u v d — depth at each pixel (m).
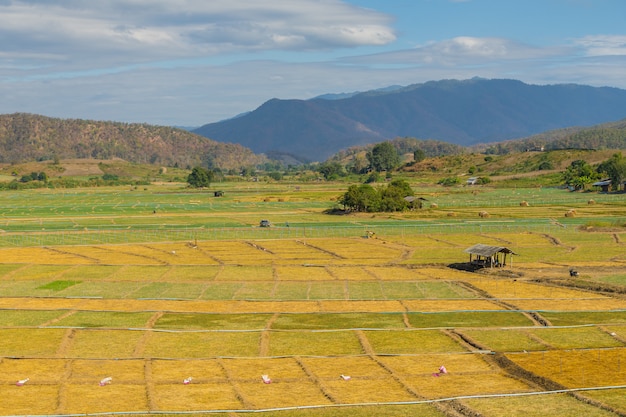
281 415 68.38
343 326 101.00
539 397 71.50
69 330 99.25
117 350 90.69
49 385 77.81
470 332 96.12
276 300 118.12
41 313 109.69
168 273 141.62
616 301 113.25
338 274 139.38
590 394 71.75
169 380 79.12
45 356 88.19
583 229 190.12
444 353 87.56
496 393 72.94
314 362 85.06
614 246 164.75
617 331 95.06
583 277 130.00
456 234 189.25
